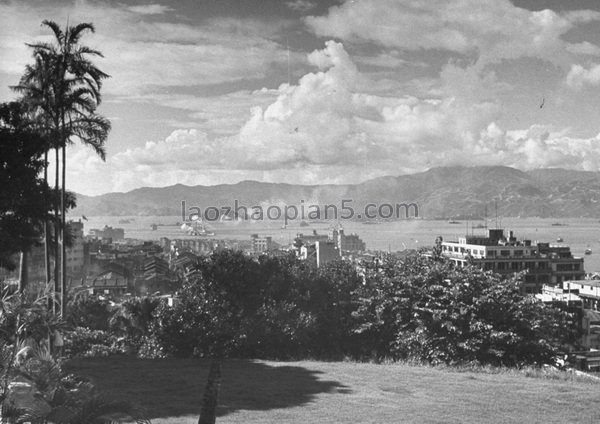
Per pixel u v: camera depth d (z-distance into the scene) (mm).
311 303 40281
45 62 43125
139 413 13352
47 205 45125
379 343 38312
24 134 43625
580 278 151625
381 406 22656
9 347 14398
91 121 44375
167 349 38906
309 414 21156
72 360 33750
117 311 54031
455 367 33156
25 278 47031
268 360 35844
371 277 39500
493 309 35062
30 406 12742
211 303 39562
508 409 22516
